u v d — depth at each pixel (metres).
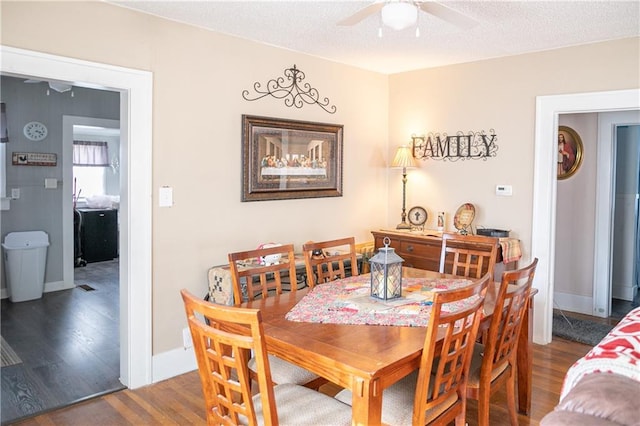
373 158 4.89
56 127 5.58
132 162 3.10
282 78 3.97
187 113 3.37
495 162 4.25
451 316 1.80
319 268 3.01
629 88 3.55
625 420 1.16
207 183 3.51
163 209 3.28
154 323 3.27
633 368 1.42
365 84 4.74
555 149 3.95
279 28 3.43
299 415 1.87
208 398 1.81
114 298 5.35
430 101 4.67
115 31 2.98
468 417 2.80
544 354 3.77
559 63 3.86
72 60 2.79
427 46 3.87
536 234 4.02
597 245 4.80
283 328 2.07
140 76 3.10
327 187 4.39
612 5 2.89
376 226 4.96
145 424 2.71
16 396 3.03
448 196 4.59
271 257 3.44
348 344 1.88
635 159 5.34
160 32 3.19
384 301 2.46
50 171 5.56
